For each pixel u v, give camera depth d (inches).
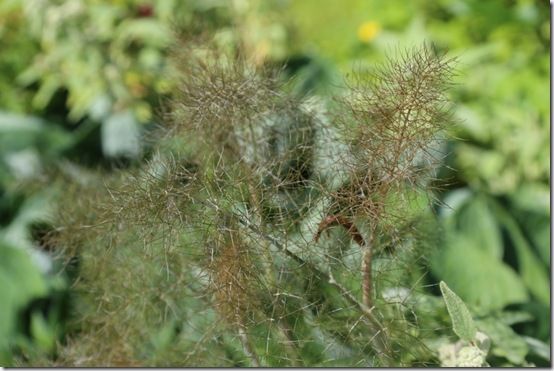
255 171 60.7
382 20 108.7
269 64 66.0
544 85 101.4
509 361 64.4
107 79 98.1
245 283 58.9
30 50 107.2
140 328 65.1
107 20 99.2
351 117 61.4
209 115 62.2
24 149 95.2
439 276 71.6
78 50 99.8
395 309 61.7
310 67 92.0
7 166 93.0
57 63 101.1
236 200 59.8
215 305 60.6
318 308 61.1
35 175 77.2
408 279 63.0
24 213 87.7
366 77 66.3
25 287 82.7
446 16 109.0
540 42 105.1
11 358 79.9
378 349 59.9
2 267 83.7
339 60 105.7
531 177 99.7
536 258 86.9
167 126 66.6
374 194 58.8
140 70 96.7
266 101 63.3
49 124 103.1
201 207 59.1
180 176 60.1
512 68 102.4
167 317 65.9
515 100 100.6
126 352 64.6
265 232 59.4
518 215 88.6
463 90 96.9
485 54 100.6
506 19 106.2
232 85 62.6
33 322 81.7
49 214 72.0
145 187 59.7
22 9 107.4
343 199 58.8
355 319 60.9
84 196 68.1
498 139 99.6
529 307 74.3
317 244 59.8
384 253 62.1
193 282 63.6
